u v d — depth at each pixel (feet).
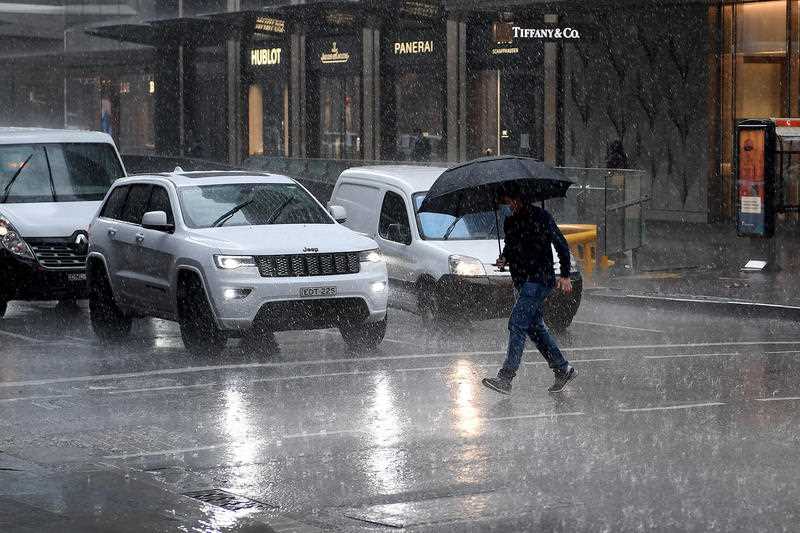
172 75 421.18
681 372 110.01
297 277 118.42
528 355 121.49
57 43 551.59
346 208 151.74
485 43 321.32
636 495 67.10
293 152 382.83
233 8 413.59
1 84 553.23
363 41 356.79
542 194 102.94
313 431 85.76
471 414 91.15
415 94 345.72
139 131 490.08
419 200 142.72
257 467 75.51
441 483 70.69
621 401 95.81
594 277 183.52
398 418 89.92
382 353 122.52
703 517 62.44
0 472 71.36
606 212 184.96
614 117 288.51
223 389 102.68
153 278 126.62
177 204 127.75
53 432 86.84
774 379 105.81
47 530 57.88
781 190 194.18
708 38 270.26
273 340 130.00
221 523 59.67
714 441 80.59
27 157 161.17
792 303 152.87
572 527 60.90
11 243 149.59
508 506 65.16
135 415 92.43
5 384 106.22
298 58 379.96
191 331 120.47
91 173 163.53
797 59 259.60
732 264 200.75
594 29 264.11
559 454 77.51
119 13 477.36
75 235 151.64
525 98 312.71
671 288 171.53
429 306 137.28
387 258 143.64
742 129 187.73
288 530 58.85
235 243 119.44
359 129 360.28
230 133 409.28
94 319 137.18
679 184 277.64
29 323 149.38
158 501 63.82
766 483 69.36
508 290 133.59
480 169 101.24
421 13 311.06
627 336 135.44
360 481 71.56
